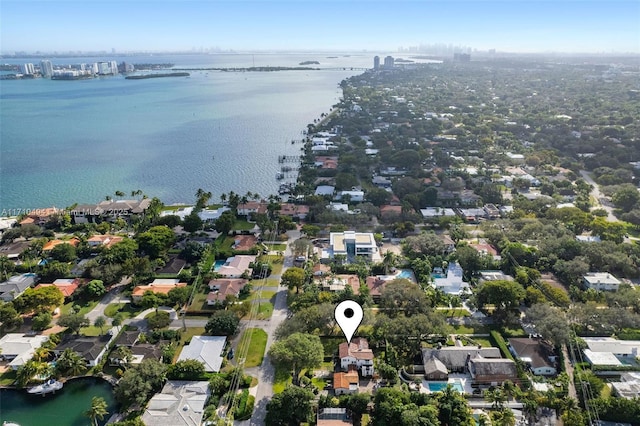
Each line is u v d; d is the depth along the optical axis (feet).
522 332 453.99
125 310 496.23
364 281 539.70
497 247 626.64
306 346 380.99
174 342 436.35
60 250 592.19
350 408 350.23
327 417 342.03
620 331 443.73
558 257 574.15
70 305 503.61
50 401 374.63
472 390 378.53
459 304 487.61
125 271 541.75
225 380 377.30
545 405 354.95
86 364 403.54
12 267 562.25
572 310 458.50
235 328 447.01
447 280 535.60
